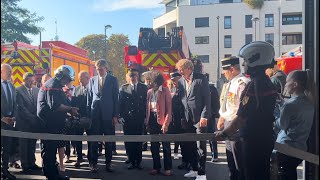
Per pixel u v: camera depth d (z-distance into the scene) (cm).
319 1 262
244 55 278
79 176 517
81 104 567
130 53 648
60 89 433
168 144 516
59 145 517
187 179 497
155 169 525
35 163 567
